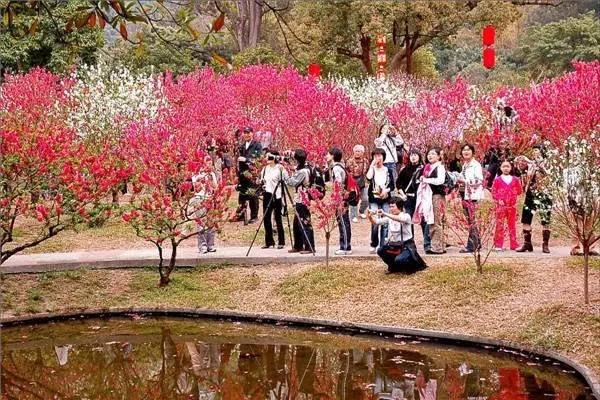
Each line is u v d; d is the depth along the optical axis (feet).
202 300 44.55
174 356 37.22
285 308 42.75
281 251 49.62
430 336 37.96
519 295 39.47
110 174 45.27
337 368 34.47
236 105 76.79
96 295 45.29
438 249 46.75
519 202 59.11
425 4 113.19
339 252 48.06
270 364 35.42
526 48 134.21
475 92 77.61
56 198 43.37
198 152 45.98
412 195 47.78
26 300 44.04
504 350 35.99
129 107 68.33
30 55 90.22
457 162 62.23
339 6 116.16
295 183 48.08
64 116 68.13
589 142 46.83
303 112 66.85
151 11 17.34
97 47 87.15
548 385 31.50
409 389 31.37
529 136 60.29
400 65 125.08
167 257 48.60
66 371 35.42
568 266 42.06
